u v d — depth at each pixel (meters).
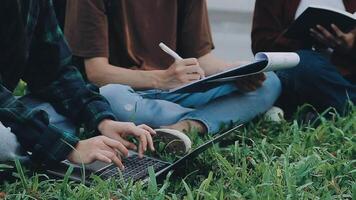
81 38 4.50
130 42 4.66
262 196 3.31
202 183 3.39
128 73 4.47
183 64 4.39
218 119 4.41
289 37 4.86
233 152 3.95
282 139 4.20
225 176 3.61
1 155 3.48
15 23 3.70
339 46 4.80
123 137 3.74
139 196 3.26
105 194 3.25
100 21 4.51
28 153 3.61
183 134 4.03
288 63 4.31
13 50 3.74
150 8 4.68
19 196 3.24
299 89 4.82
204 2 4.89
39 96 3.94
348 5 5.02
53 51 3.89
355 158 3.94
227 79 4.18
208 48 4.89
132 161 3.70
